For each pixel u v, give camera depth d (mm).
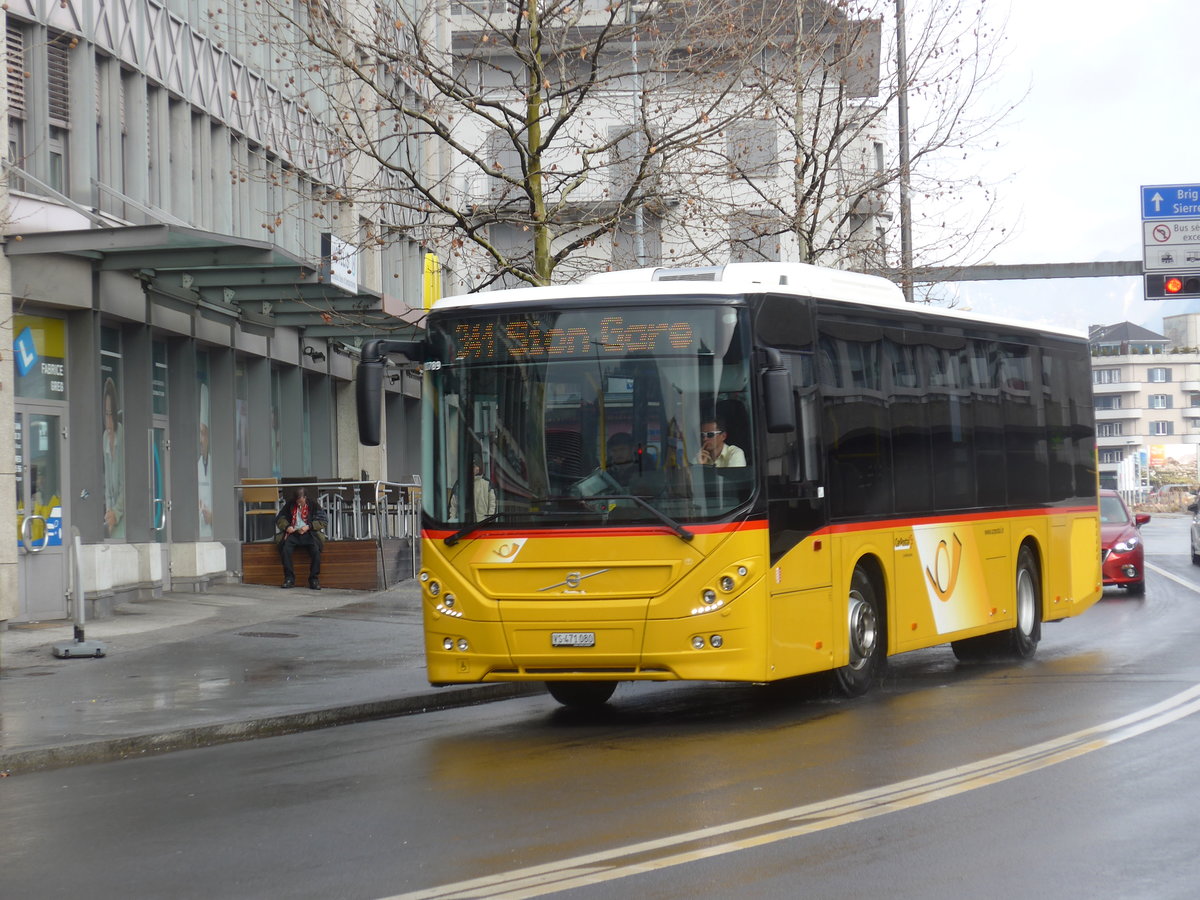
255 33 28672
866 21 25047
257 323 29938
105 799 10070
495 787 9719
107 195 23641
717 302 12398
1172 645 18219
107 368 24078
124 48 24281
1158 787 9094
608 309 12516
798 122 24703
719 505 12188
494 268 23203
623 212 20516
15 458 21016
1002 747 10719
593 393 12430
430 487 12742
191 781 10641
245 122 29094
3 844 8633
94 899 7156
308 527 28047
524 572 12352
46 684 15383
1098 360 163375
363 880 7273
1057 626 21641
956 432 15922
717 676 12078
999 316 17188
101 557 22469
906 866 7277
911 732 11625
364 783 10109
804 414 13109
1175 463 159000
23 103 21641
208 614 23047
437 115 20906
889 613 14391
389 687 15016
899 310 14969
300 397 33688
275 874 7492
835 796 9023
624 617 12117
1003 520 16828
